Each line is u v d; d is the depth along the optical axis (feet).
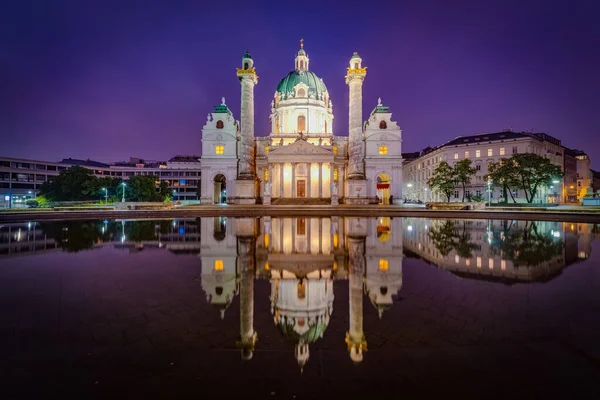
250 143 199.93
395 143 219.20
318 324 20.35
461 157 282.56
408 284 28.71
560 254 42.19
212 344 17.90
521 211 125.49
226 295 26.14
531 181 200.03
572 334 18.58
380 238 57.82
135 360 16.24
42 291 26.78
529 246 48.75
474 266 35.63
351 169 199.93
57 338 18.35
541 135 293.43
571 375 14.70
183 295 26.02
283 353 16.98
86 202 217.77
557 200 293.43
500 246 48.88
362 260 38.96
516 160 202.69
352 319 21.13
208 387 14.20
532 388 13.85
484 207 150.10
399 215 119.75
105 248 48.47
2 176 302.25
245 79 198.90
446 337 18.43
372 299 24.91
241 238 58.44
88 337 18.52
